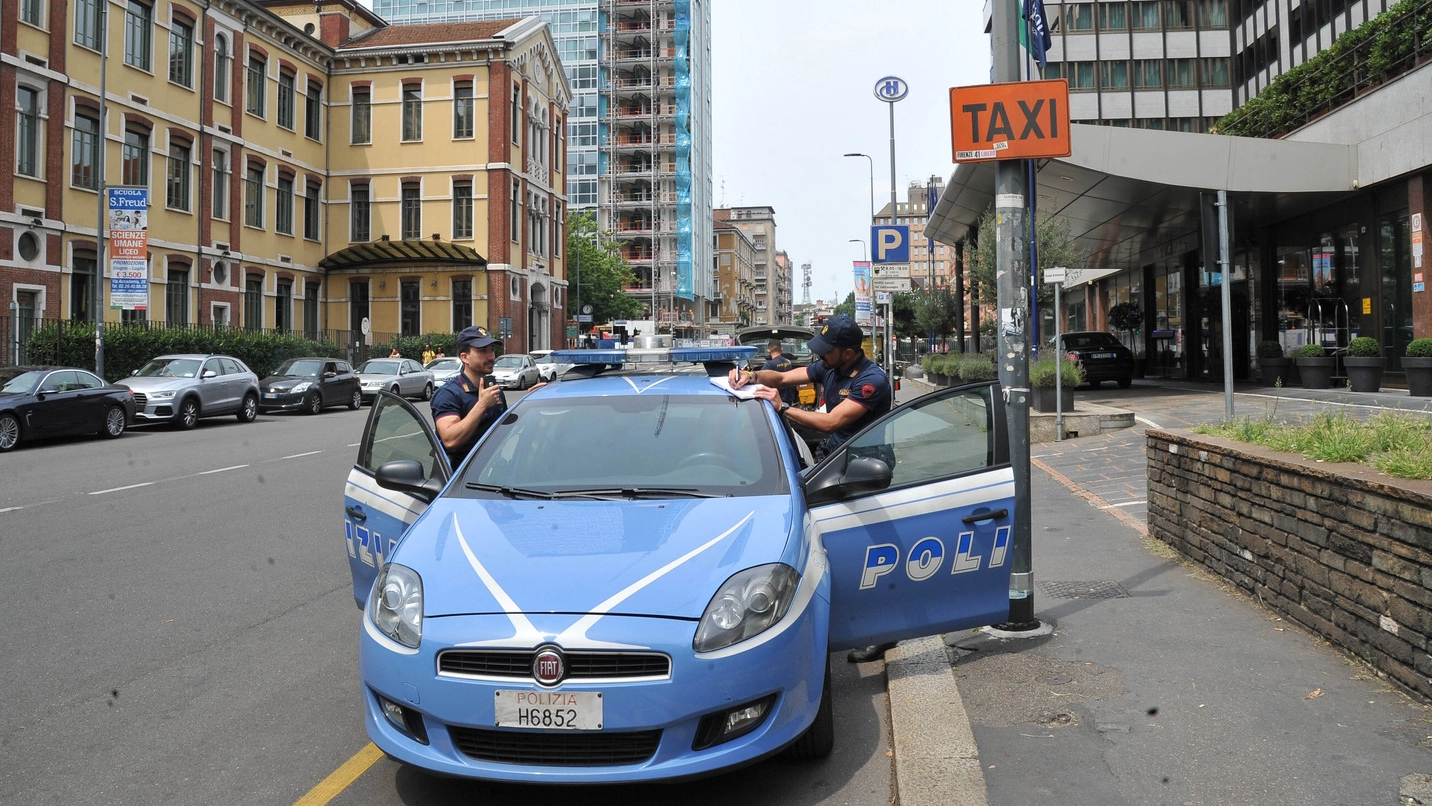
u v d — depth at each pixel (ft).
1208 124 143.02
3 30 83.66
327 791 12.19
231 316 117.70
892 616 14.01
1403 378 61.05
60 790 12.23
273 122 128.47
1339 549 15.80
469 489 14.26
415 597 11.47
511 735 10.76
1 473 44.06
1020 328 18.15
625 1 308.40
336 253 140.26
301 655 17.83
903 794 11.32
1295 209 71.26
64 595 22.09
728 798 11.89
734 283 431.02
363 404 101.76
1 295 83.71
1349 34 66.03
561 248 174.19
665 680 10.58
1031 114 18.26
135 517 32.35
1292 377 74.49
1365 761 11.87
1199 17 143.74
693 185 315.99
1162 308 109.40
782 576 11.53
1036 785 11.57
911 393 100.27
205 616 20.40
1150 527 25.55
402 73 145.28
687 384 17.04
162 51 104.58
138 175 101.50
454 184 145.18
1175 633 17.25
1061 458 42.09
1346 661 15.42
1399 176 59.21
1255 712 13.50
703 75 343.05
